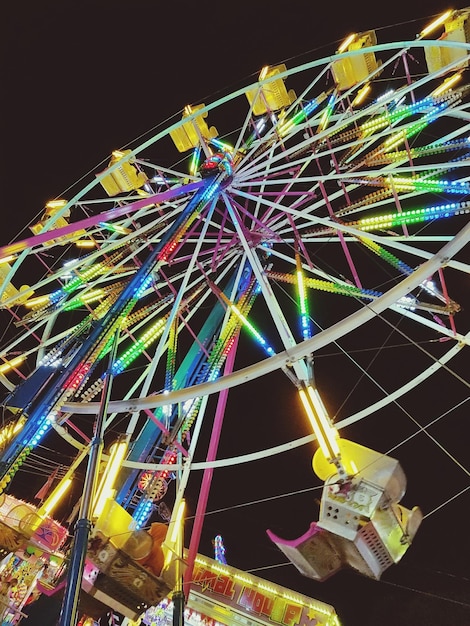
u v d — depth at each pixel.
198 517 14.18
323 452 11.86
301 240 18.05
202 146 20.02
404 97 19.12
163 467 15.20
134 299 13.67
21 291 19.34
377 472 11.48
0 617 14.65
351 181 17.86
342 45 19.42
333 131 18.31
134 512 15.20
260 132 20.89
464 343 14.06
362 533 10.99
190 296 19.36
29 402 15.17
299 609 16.25
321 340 12.88
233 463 14.46
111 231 21.45
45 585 15.24
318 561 11.69
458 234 12.27
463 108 16.75
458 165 15.34
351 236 19.19
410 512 11.68
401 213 15.43
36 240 14.73
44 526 14.34
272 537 11.88
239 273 19.44
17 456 11.26
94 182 19.66
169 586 11.72
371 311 12.63
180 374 17.70
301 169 20.12
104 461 15.47
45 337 18.98
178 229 15.70
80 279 19.81
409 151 16.59
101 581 11.69
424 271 12.45
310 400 12.66
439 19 17.94
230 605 16.55
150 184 21.91
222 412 16.36
